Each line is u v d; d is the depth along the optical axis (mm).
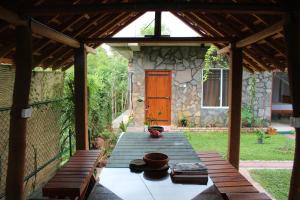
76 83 4574
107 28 4879
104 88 6875
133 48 7664
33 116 4199
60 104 5156
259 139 7336
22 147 2721
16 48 2678
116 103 10953
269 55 4105
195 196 2324
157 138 4812
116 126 8641
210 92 8836
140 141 4570
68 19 3662
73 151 5629
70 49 4641
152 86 8781
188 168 2809
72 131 5531
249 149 6742
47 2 2980
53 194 2807
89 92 5723
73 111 5473
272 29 2977
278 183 4617
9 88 3602
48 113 4730
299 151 2461
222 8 2662
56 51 4320
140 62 8633
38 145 4375
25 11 2604
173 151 3959
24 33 2668
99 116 6305
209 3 2672
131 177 2768
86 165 3564
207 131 8562
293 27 2445
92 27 4469
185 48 8602
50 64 4633
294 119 2465
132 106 8750
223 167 3420
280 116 10836
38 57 4148
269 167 5465
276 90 10969
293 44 2445
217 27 4488
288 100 10188
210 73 8758
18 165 2693
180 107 8789
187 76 8680
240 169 5312
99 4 2695
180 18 5457
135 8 2725
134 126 8672
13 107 2699
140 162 3117
